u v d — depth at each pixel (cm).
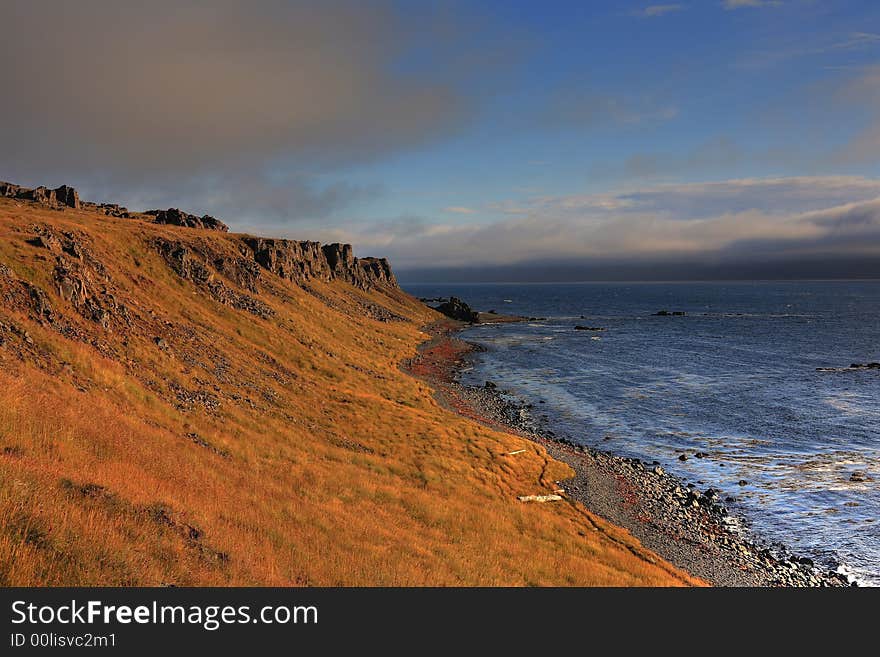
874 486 4350
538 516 3306
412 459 3997
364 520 2406
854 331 17038
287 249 13250
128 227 7694
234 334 5972
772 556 3288
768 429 6075
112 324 3869
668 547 3309
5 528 1006
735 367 10331
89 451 1791
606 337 15788
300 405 4666
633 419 6600
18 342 2634
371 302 17638
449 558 2188
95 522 1194
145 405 2958
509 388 8506
